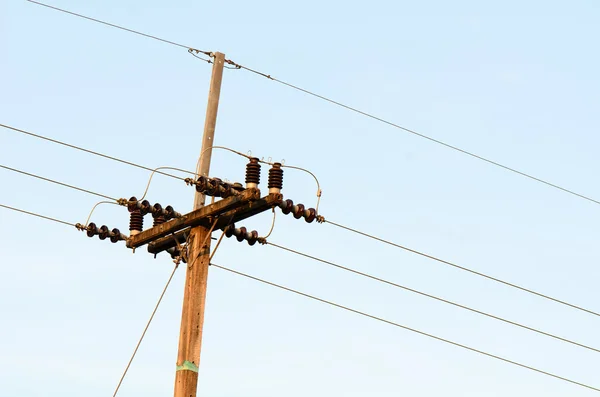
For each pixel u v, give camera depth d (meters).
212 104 32.59
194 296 28.33
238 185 28.86
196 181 28.41
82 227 30.58
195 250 28.75
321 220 29.22
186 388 27.50
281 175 28.50
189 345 27.88
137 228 30.50
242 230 29.22
